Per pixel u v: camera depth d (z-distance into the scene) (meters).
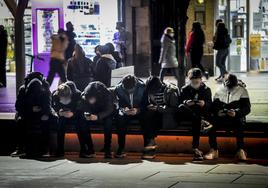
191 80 13.82
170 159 13.93
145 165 13.38
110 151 14.15
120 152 14.09
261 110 16.08
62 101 14.20
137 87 14.07
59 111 14.23
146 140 14.02
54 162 13.86
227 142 14.02
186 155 14.23
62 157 14.37
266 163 13.38
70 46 18.28
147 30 24.12
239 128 13.52
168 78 23.86
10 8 16.58
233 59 25.55
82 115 14.05
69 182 11.99
